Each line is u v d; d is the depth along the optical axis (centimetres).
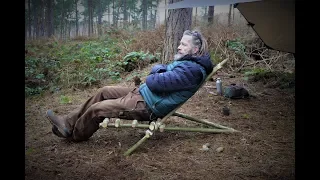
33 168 261
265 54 676
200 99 455
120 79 597
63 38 1266
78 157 284
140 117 296
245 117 385
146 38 816
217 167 263
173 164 269
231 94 456
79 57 753
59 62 711
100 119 293
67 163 272
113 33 1169
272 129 347
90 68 649
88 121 293
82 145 309
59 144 312
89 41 1101
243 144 307
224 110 395
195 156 284
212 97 463
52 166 266
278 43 444
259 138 320
